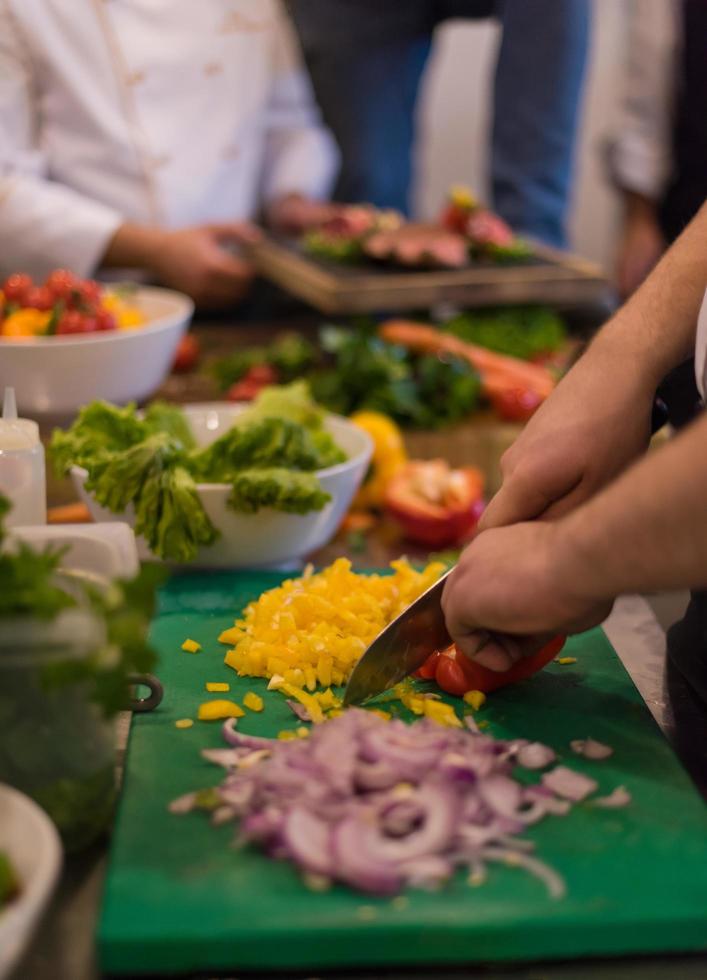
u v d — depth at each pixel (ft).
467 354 6.01
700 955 2.24
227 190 7.58
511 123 8.59
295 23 8.98
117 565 2.64
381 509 4.86
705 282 3.04
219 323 7.69
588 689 3.09
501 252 7.20
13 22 6.54
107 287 5.74
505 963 2.23
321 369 6.12
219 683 3.10
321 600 3.27
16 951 1.85
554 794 2.56
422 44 9.07
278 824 2.32
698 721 3.12
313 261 7.24
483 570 2.59
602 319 7.20
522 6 8.25
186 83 7.13
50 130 6.97
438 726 2.66
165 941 2.13
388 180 9.23
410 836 2.31
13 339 4.79
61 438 3.90
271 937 2.14
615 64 13.03
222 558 3.87
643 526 2.22
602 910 2.20
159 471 3.70
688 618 3.41
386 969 2.22
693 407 3.70
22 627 2.20
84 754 2.41
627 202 9.34
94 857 2.50
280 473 3.73
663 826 2.46
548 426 2.99
